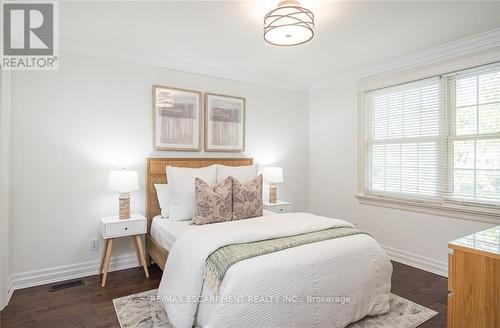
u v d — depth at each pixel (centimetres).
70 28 252
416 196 319
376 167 362
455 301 135
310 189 451
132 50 305
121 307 225
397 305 230
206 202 267
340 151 404
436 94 300
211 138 364
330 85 418
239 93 390
